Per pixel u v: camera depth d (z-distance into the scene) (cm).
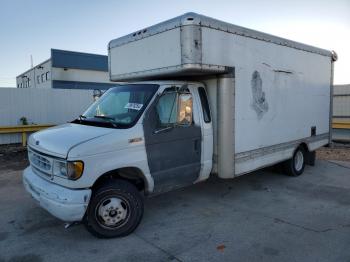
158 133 478
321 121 858
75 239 449
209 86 566
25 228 486
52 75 2784
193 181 544
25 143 1220
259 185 710
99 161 418
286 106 709
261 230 473
